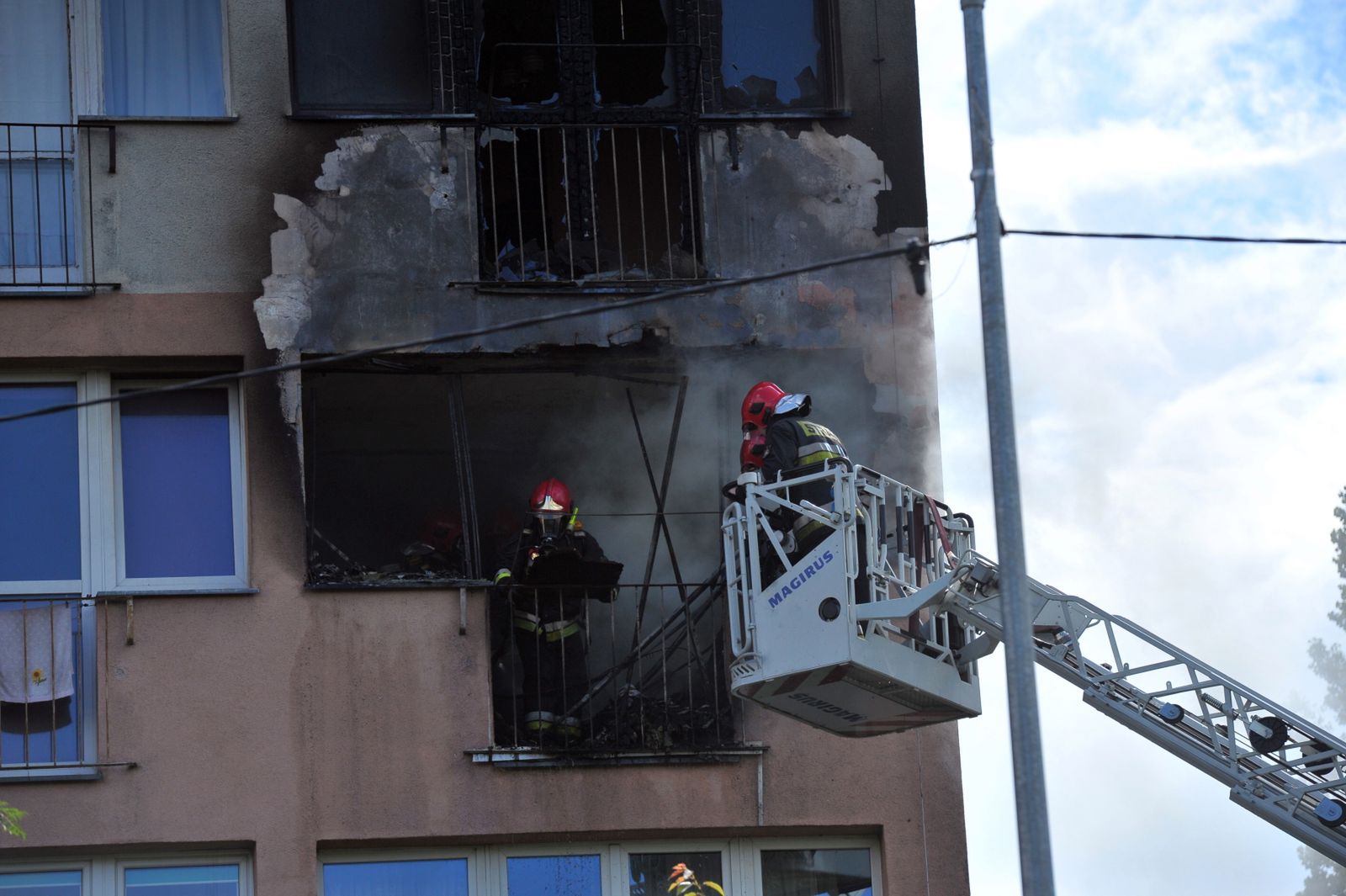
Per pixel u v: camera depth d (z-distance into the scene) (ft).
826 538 47.57
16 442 53.78
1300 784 47.70
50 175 55.16
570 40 58.18
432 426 63.67
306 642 52.39
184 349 53.93
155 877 51.42
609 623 59.57
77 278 54.49
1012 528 36.11
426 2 57.31
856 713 49.75
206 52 56.29
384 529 65.57
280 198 55.21
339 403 61.62
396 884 52.13
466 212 55.77
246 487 53.62
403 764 51.98
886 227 57.11
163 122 55.21
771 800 52.95
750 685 47.70
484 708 52.49
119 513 53.67
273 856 51.06
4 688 51.52
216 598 52.42
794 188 57.00
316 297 54.75
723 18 58.29
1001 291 37.01
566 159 57.52
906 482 55.77
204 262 54.60
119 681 51.65
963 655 49.75
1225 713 48.11
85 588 53.11
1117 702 48.93
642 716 53.57
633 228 57.72
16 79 55.67
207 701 51.80
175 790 51.19
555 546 53.57
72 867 51.24
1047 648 49.90
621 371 57.57
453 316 55.16
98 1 56.13
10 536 53.26
